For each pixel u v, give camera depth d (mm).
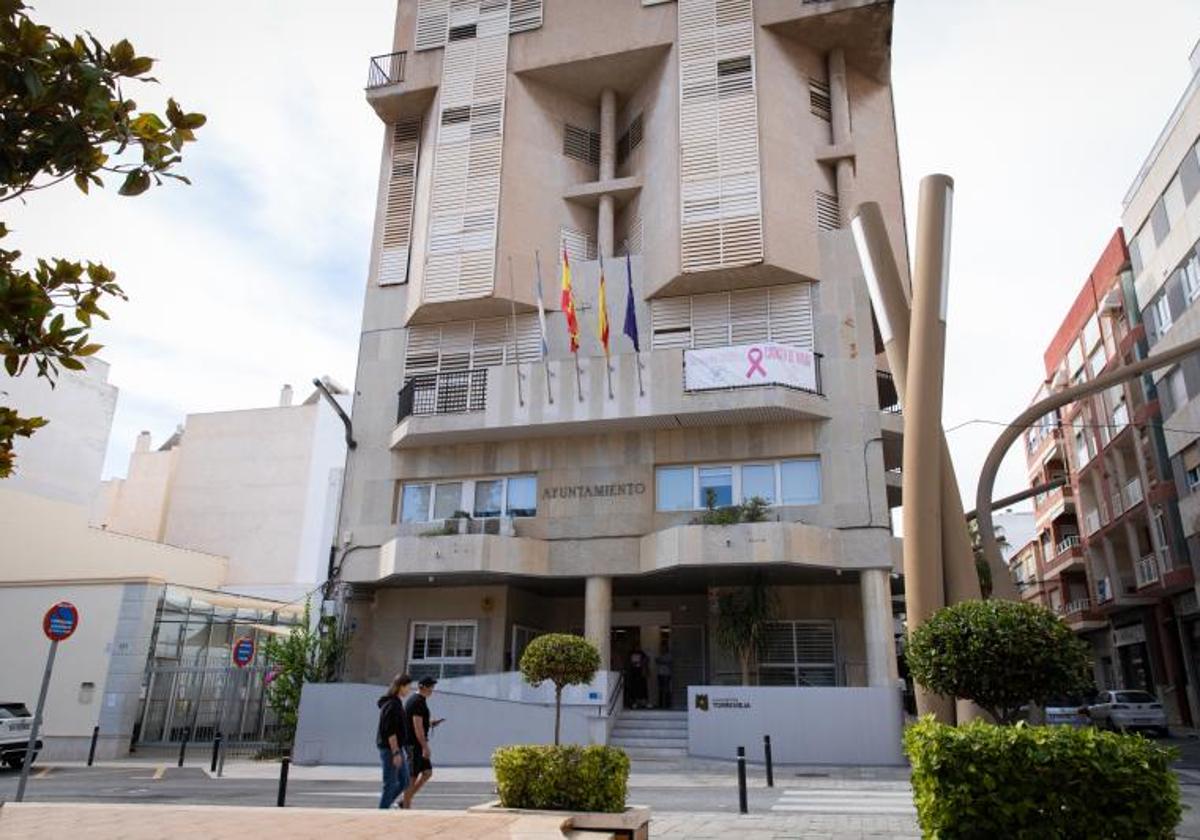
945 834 4711
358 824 5723
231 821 5820
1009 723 6828
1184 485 28078
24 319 3570
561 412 20172
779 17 22344
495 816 6207
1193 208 25875
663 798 12062
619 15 23641
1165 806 4488
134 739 22859
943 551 13148
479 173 23141
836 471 19188
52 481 33000
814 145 22422
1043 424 48625
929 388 13133
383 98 25156
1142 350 31641
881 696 16578
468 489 21797
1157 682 33156
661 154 22391
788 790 12977
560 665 9133
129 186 3770
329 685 19156
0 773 17703
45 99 3379
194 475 40500
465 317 23000
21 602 24047
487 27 24719
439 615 21750
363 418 22969
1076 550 42344
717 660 20547
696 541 18250
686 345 21125
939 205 13703
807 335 20375
